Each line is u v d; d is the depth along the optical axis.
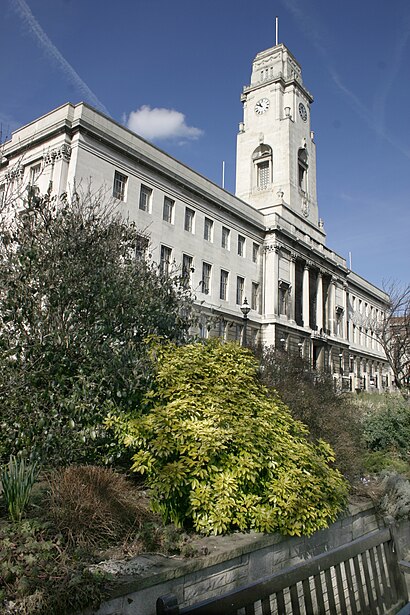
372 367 70.94
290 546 6.04
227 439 6.10
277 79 58.25
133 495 6.41
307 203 57.19
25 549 4.38
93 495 5.42
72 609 3.90
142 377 7.45
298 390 12.88
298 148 57.88
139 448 6.76
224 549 5.23
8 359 7.83
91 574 4.18
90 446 7.21
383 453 12.18
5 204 12.70
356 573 4.37
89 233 9.44
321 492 6.50
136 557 4.88
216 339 8.85
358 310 69.25
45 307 8.45
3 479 5.42
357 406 16.69
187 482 5.73
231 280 41.50
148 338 8.21
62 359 7.92
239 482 5.91
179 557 5.01
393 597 4.61
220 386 6.96
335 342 56.81
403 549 7.74
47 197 10.42
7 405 7.46
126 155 31.03
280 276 47.16
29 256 8.26
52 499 5.28
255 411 7.05
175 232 35.12
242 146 59.22
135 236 11.33
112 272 9.13
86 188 27.31
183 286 11.63
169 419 6.27
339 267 59.53
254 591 3.36
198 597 4.82
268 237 46.97
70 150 27.89
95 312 8.55
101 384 7.62
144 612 4.36
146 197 33.16
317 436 9.54
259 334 44.25
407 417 13.20
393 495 8.36
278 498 6.02
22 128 30.41
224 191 41.78
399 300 44.22
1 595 3.81
